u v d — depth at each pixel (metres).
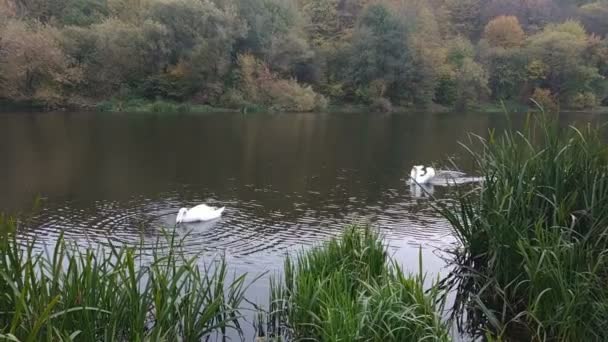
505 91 52.00
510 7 66.00
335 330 4.81
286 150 20.34
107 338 4.37
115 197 12.21
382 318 4.82
